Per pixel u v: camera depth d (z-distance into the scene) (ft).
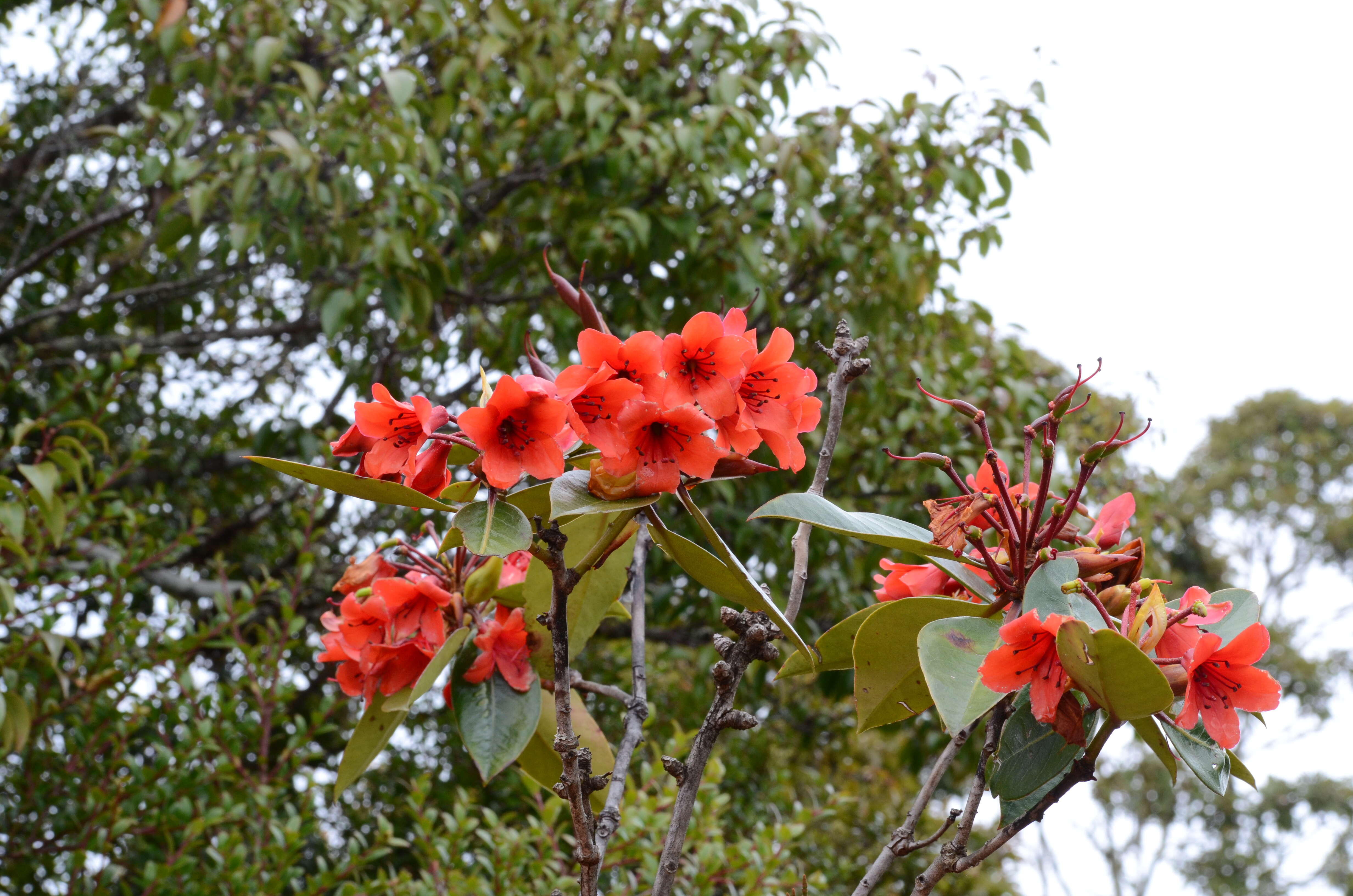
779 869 11.96
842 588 16.76
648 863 10.77
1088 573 5.08
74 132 19.63
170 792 11.80
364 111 15.35
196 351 20.12
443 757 19.71
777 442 5.11
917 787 25.48
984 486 5.87
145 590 16.60
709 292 17.44
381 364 18.42
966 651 4.89
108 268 20.94
